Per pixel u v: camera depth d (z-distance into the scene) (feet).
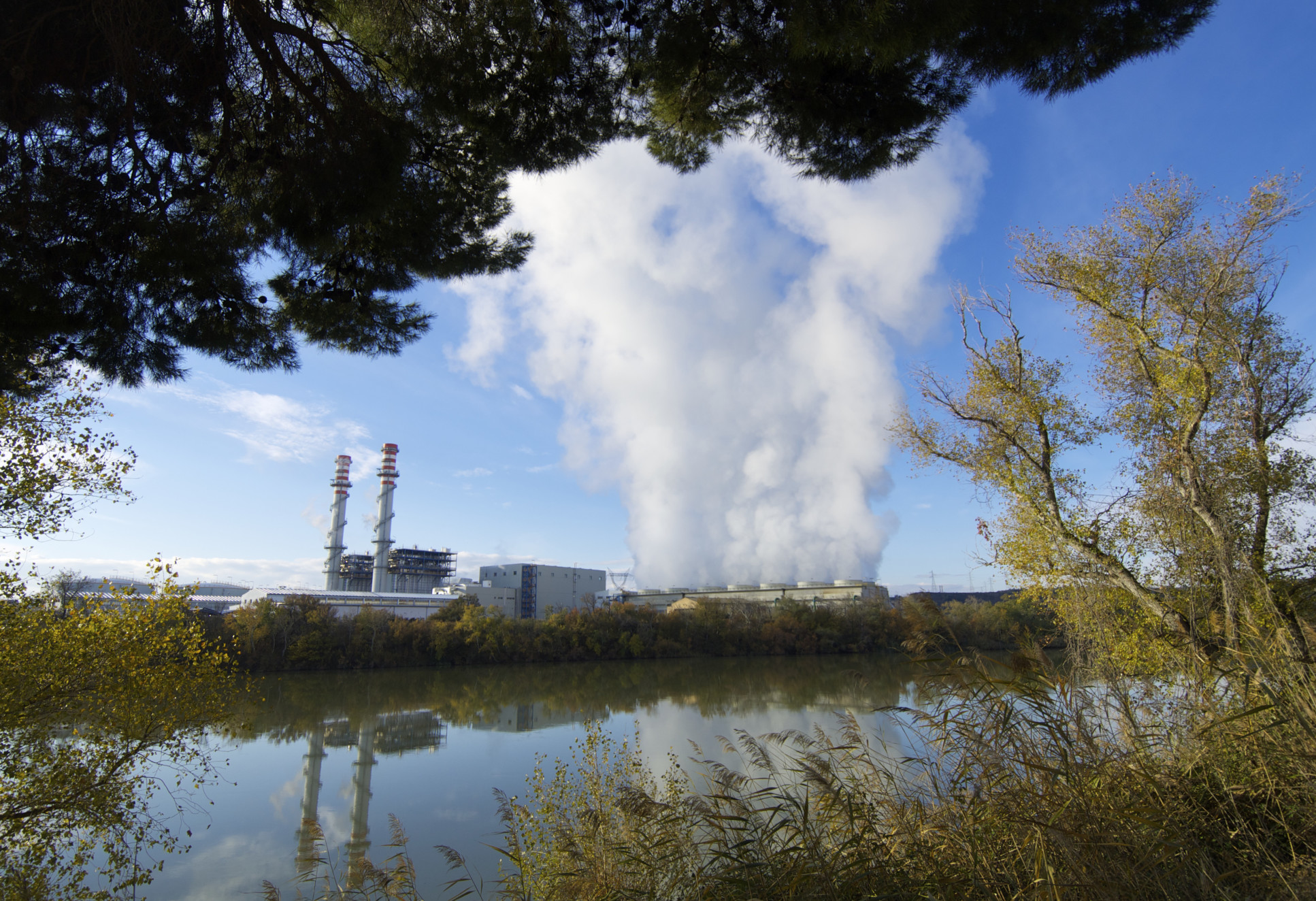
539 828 30.78
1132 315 48.44
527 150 24.16
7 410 29.37
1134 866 11.18
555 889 24.08
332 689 164.45
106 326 22.29
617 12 21.20
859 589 391.45
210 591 345.72
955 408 53.16
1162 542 34.30
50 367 24.26
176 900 43.75
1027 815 11.90
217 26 18.34
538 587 408.26
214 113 19.85
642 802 16.61
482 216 27.86
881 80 21.47
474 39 20.58
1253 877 11.25
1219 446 45.32
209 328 24.50
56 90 17.06
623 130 25.43
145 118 18.72
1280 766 13.25
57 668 30.48
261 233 23.71
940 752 14.96
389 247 25.08
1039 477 48.49
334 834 57.72
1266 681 14.84
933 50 19.72
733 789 16.51
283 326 27.58
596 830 19.99
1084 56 19.94
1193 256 45.39
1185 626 24.58
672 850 16.21
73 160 18.79
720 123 24.64
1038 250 50.85
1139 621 38.37
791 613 284.61
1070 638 18.08
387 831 58.18
